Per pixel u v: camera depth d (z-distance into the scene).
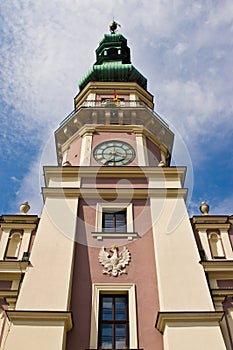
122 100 30.47
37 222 19.48
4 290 16.59
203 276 16.41
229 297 16.48
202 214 20.16
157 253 17.41
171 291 15.88
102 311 15.95
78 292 16.31
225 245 18.62
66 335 14.73
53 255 17.20
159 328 14.95
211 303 15.41
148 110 27.98
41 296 15.57
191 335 14.16
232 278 17.14
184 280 16.27
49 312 14.68
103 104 29.31
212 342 13.95
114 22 40.22
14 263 17.27
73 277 16.83
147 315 15.58
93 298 16.09
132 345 14.64
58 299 15.51
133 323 15.25
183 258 17.16
